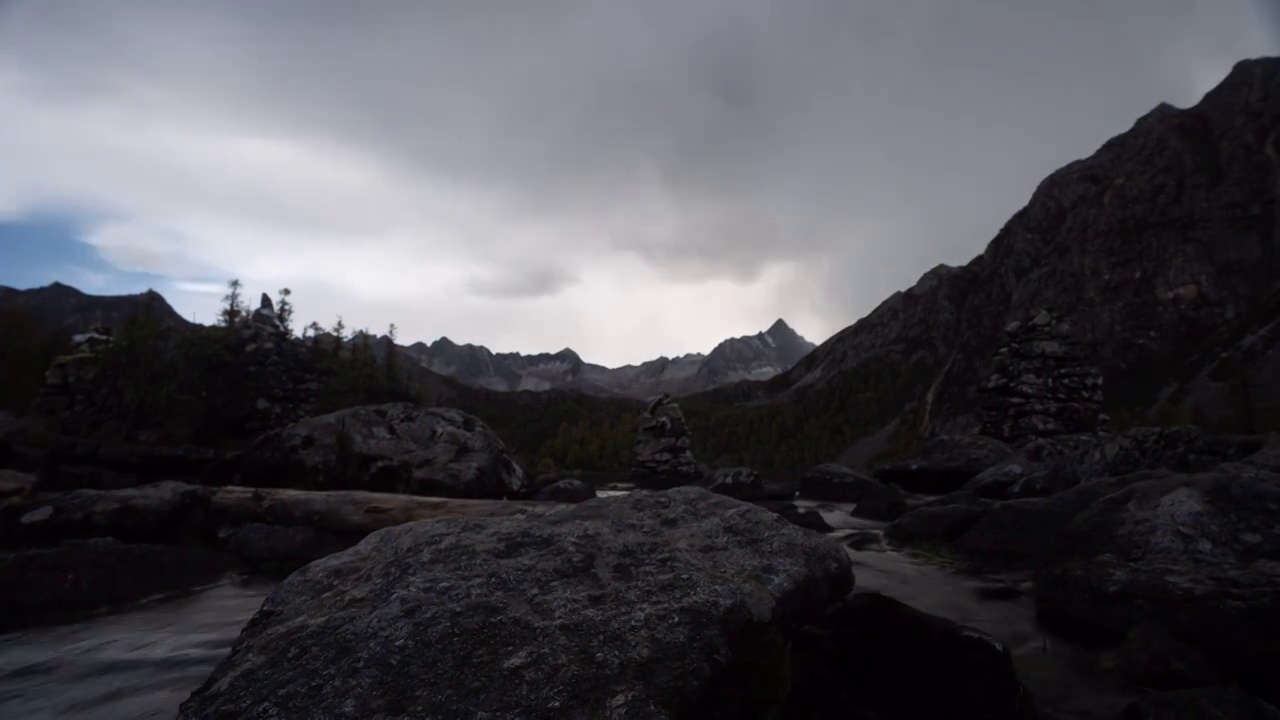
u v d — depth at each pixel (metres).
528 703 2.42
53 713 4.02
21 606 5.99
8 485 10.56
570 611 2.98
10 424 22.17
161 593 6.90
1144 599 4.91
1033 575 6.96
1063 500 7.97
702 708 2.64
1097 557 5.79
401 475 13.26
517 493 14.49
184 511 9.20
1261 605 4.27
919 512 9.60
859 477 17.25
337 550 8.65
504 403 147.50
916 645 3.84
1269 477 5.91
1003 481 12.28
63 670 4.76
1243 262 164.38
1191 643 4.41
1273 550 5.11
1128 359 156.88
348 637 2.84
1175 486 6.18
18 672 4.71
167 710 4.07
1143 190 197.00
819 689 3.70
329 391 36.41
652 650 2.75
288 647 2.86
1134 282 175.75
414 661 2.64
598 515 4.26
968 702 3.55
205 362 24.34
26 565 6.53
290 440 13.60
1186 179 190.88
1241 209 174.38
